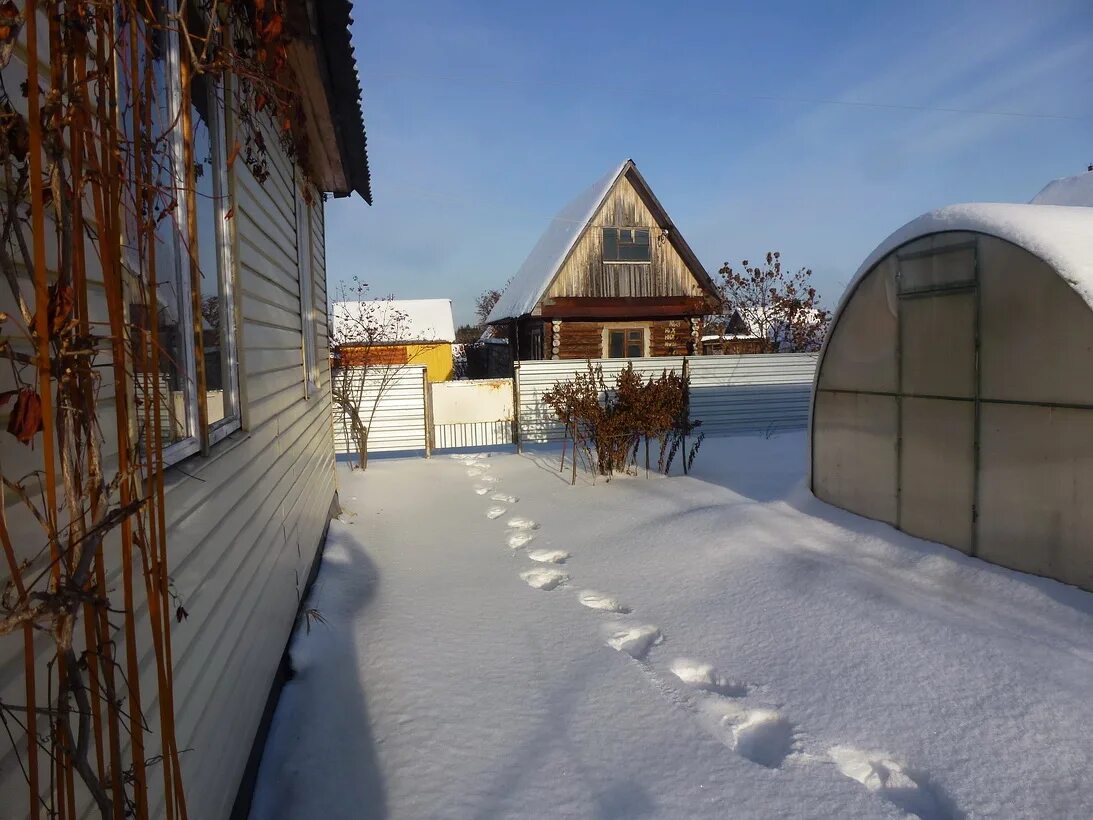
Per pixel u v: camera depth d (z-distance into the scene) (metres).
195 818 2.34
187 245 2.48
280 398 4.66
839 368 6.28
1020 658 3.51
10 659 1.36
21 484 1.44
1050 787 2.68
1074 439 4.12
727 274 21.88
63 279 1.34
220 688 2.72
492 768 2.98
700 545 5.86
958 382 4.96
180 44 2.69
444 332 28.30
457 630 4.43
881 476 5.76
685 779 2.86
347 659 4.09
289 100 4.52
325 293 9.26
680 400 9.47
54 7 1.34
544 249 21.94
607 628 4.39
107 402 1.89
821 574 4.90
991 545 4.70
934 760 2.91
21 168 1.36
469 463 11.78
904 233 5.42
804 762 2.95
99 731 1.38
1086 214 4.66
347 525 7.57
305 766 3.12
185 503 2.41
